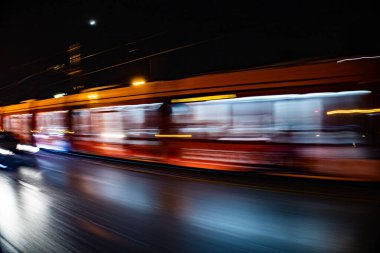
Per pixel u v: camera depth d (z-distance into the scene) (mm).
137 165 13961
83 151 17703
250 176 10469
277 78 10000
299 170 9609
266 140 10164
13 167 15164
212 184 9945
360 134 8805
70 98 18891
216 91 11266
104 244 5707
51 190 10023
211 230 6258
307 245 5469
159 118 13188
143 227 6516
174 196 8805
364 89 8805
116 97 15344
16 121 24859
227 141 10984
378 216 6660
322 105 9297
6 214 7633
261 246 5480
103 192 9547
